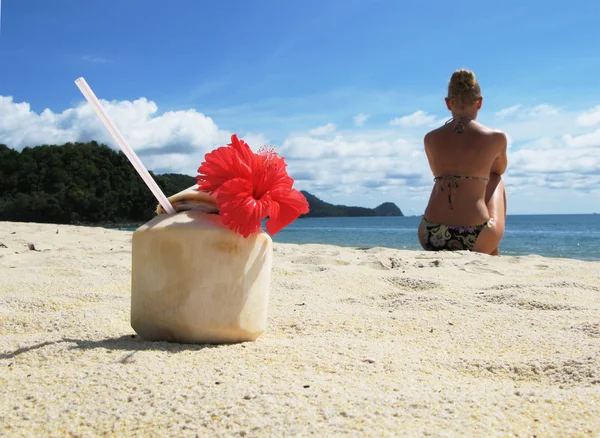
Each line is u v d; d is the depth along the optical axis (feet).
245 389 4.46
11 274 12.28
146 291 6.26
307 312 8.40
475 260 15.58
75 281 11.38
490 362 5.77
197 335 6.14
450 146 19.20
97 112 5.95
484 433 3.74
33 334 6.95
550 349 6.32
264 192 6.53
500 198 19.99
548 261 15.74
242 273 6.25
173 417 3.98
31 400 4.36
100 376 4.86
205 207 6.55
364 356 5.76
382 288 11.18
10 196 119.65
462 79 19.31
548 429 3.83
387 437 3.63
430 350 6.36
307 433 3.69
